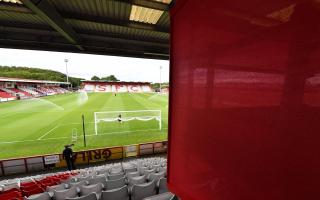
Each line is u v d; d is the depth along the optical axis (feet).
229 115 2.95
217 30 3.15
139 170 22.18
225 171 3.06
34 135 46.68
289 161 2.16
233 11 2.84
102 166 31.35
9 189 17.98
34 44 23.90
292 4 2.08
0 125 56.13
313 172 1.94
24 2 11.82
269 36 2.34
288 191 2.18
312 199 1.98
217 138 3.21
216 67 3.20
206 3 3.38
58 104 101.24
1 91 162.50
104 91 204.54
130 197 13.93
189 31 3.91
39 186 18.57
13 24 20.20
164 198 8.48
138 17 18.86
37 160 30.76
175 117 4.60
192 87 3.87
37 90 203.10
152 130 52.37
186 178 4.14
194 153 3.85
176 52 4.44
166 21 19.62
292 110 2.10
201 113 3.60
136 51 27.12
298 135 2.07
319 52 1.84
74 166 31.22
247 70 2.64
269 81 2.35
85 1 15.83
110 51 27.20
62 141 43.01
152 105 97.19
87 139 44.50
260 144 2.49
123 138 45.44
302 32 1.99
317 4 1.85
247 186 2.68
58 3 16.17
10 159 29.63
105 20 18.97
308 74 1.95
